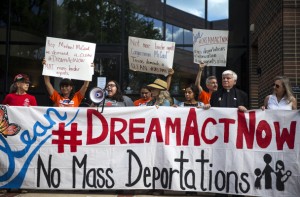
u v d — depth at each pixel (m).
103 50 10.72
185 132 6.36
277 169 6.13
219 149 6.29
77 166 6.41
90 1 10.84
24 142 6.46
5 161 6.44
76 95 7.09
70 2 10.88
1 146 6.46
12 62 10.79
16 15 10.86
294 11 8.01
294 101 6.40
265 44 9.14
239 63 10.48
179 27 10.76
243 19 10.65
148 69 7.36
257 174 6.16
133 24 10.76
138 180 6.35
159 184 6.31
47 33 10.78
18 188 6.41
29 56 10.79
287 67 7.95
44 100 10.65
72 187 6.39
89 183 6.39
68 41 6.84
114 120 6.46
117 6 10.78
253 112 6.25
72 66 6.84
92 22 10.81
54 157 6.43
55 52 6.82
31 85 10.70
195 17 10.75
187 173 6.30
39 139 6.45
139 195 6.31
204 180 6.27
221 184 6.24
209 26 10.73
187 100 7.34
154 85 7.13
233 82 6.67
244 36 10.58
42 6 10.82
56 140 6.45
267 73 8.98
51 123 6.47
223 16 10.67
